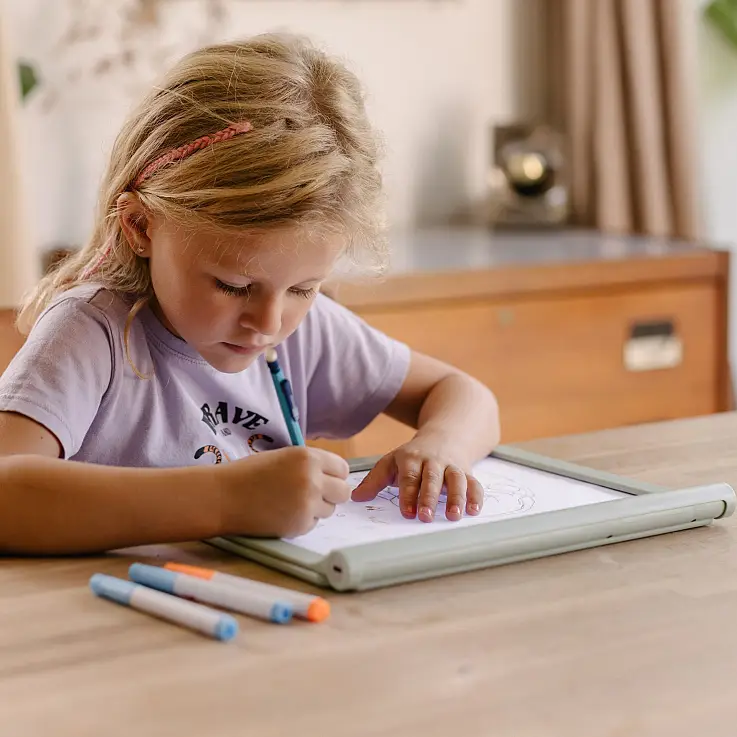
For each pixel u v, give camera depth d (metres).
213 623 0.63
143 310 1.09
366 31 2.54
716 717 0.54
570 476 0.96
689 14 2.53
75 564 0.78
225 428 1.15
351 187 0.94
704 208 2.77
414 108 2.62
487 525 0.77
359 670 0.59
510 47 2.70
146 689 0.57
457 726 0.53
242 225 0.87
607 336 2.16
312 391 1.26
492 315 2.05
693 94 2.55
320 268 0.93
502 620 0.66
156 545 0.82
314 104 0.96
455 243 2.34
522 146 2.54
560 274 2.10
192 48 2.38
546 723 0.53
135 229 1.00
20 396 0.96
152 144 0.97
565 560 0.77
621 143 2.57
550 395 2.13
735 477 0.99
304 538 0.80
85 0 2.27
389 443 1.94
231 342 0.95
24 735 0.52
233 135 0.91
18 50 2.22
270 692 0.56
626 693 0.56
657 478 0.99
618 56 2.55
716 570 0.75
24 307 1.19
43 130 2.27
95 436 1.06
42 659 0.61
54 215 2.30
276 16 2.45
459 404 1.13
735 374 2.67
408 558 0.72
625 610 0.68
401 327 1.97
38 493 0.80
